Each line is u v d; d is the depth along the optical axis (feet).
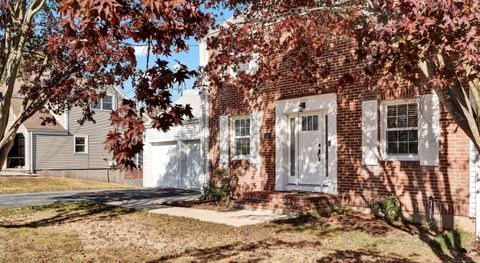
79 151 107.65
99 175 104.22
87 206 49.55
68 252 28.32
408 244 29.43
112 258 26.63
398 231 33.47
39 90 37.01
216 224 36.63
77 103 46.93
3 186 75.61
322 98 43.04
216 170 52.49
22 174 95.35
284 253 27.02
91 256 27.20
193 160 69.15
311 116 45.55
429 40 14.71
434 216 34.83
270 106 48.39
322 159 44.14
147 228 36.01
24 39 31.24
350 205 40.57
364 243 29.66
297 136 46.73
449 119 34.30
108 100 111.75
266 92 48.80
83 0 10.95
